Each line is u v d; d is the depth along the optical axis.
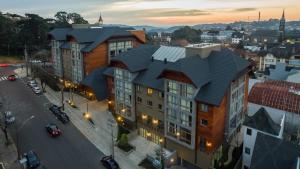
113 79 56.41
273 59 118.38
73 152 44.47
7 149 44.88
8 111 59.59
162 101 45.50
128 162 42.12
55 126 51.25
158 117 47.03
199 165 41.66
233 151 45.09
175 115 42.44
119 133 50.44
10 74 93.88
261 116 40.22
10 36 123.31
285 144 33.34
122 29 78.81
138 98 50.19
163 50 53.66
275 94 46.41
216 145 41.12
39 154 43.66
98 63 70.69
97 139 48.84
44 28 128.75
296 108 42.97
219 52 44.53
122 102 53.16
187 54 46.38
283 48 120.69
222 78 39.44
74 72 75.12
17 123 54.97
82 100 67.75
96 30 75.88
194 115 39.50
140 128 51.03
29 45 124.69
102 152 44.62
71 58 75.06
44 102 67.00
